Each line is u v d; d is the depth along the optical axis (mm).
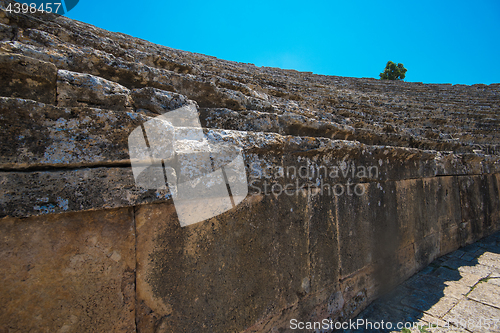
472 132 7184
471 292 3295
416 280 3605
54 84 1406
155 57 3107
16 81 1306
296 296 2260
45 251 1230
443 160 4418
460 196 4910
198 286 1688
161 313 1541
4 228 1147
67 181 1197
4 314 1146
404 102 9086
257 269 1992
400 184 3531
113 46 2738
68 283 1279
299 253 2289
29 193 1123
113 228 1403
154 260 1529
